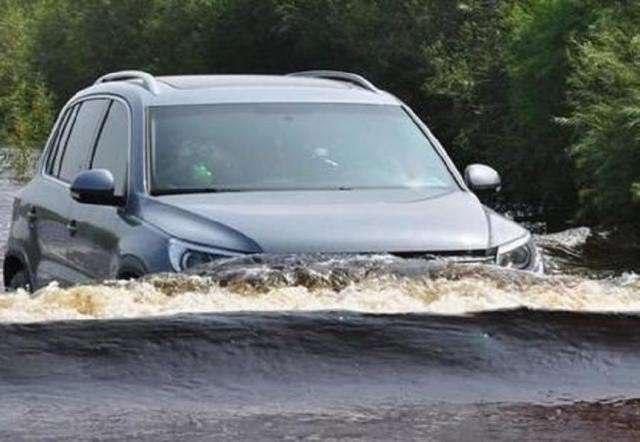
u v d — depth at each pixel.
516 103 62.00
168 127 17.20
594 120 48.38
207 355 7.29
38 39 118.50
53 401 6.59
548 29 59.09
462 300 10.48
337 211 15.27
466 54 73.19
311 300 10.40
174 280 11.50
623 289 11.66
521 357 7.45
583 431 6.29
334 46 91.56
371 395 6.86
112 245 16.08
